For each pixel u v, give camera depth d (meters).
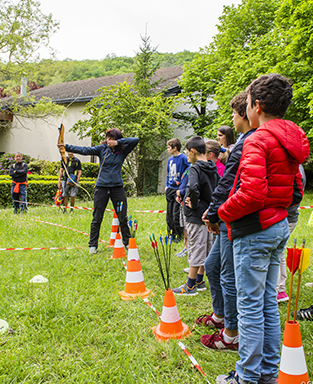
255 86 1.78
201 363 2.09
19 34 13.76
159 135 13.50
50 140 17.95
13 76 14.20
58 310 2.74
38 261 4.09
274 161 1.67
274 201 1.71
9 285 3.26
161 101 12.96
